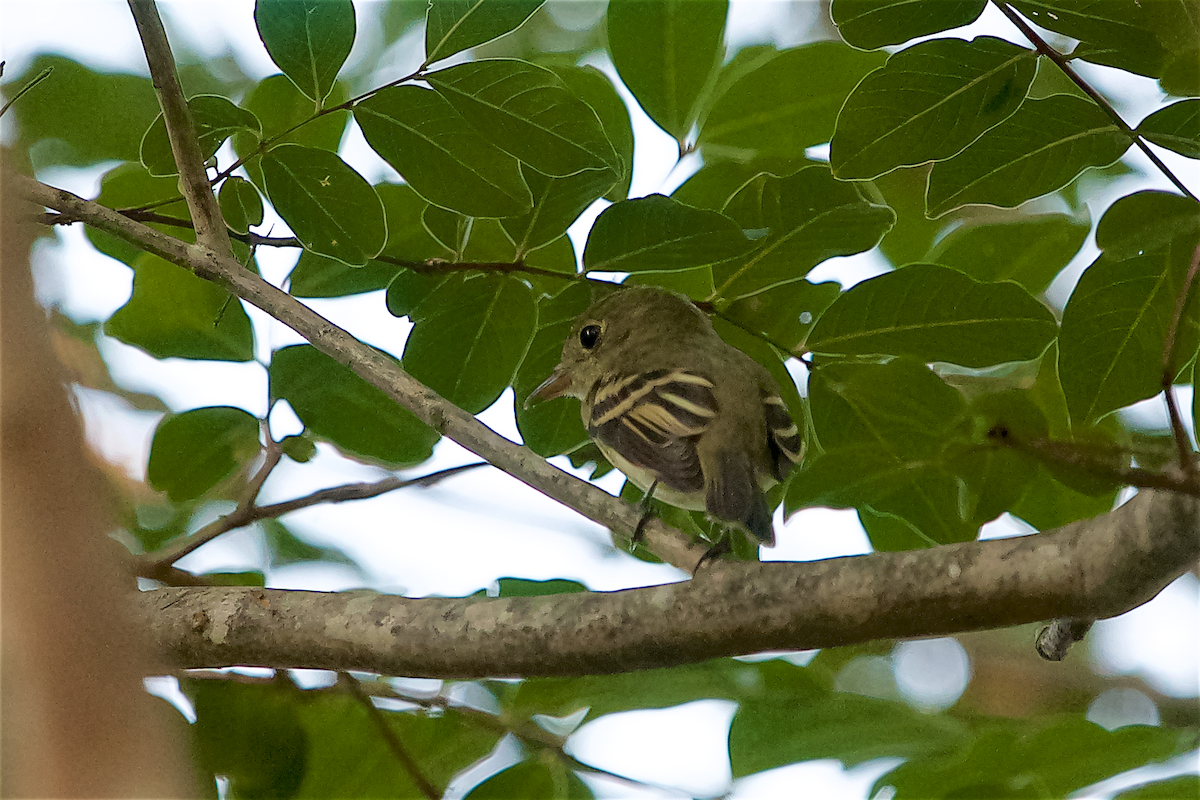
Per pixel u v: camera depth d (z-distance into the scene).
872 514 8.71
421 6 10.66
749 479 8.13
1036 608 5.26
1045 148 7.20
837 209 7.96
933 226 9.51
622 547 9.94
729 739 7.81
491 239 8.45
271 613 6.39
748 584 5.71
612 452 8.89
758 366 8.95
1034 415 7.89
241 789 8.38
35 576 2.95
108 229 7.36
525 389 9.41
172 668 6.45
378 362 7.35
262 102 8.48
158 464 8.99
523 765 8.09
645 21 8.23
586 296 8.77
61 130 9.39
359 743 8.57
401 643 6.15
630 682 8.27
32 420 3.09
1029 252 8.90
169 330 9.04
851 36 6.87
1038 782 7.20
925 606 5.40
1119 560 5.03
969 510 8.10
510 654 5.99
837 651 9.77
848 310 7.83
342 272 8.81
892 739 7.73
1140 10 6.59
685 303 9.09
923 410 8.21
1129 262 7.07
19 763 2.80
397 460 9.27
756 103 8.40
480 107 7.07
